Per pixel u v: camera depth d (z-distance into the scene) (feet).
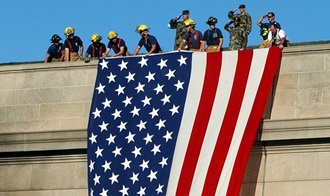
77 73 333.42
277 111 317.01
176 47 334.24
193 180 312.09
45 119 333.62
